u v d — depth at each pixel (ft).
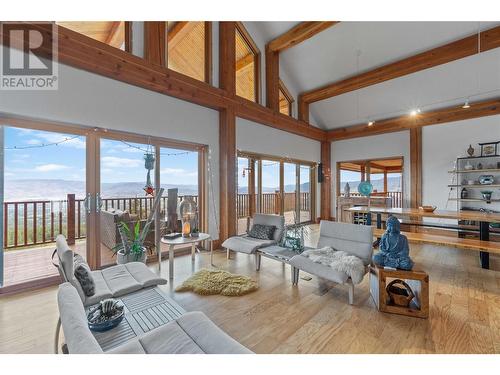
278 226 12.01
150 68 11.46
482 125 17.60
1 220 8.61
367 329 6.45
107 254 11.62
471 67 15.55
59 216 11.99
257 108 17.04
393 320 6.89
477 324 6.63
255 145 18.04
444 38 14.14
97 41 9.89
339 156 25.08
